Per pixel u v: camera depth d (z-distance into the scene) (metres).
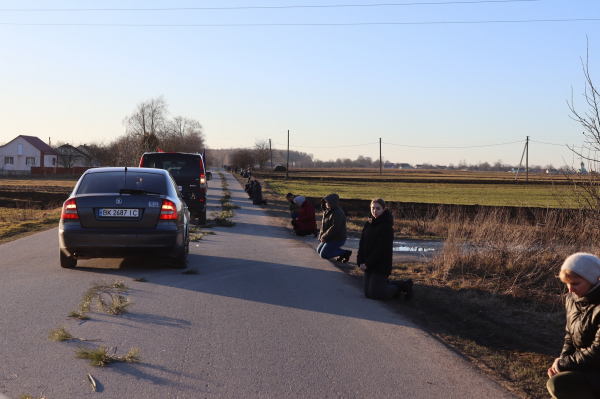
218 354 4.30
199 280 7.33
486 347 4.95
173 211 7.59
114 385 3.57
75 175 79.00
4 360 3.96
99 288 6.45
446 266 8.88
